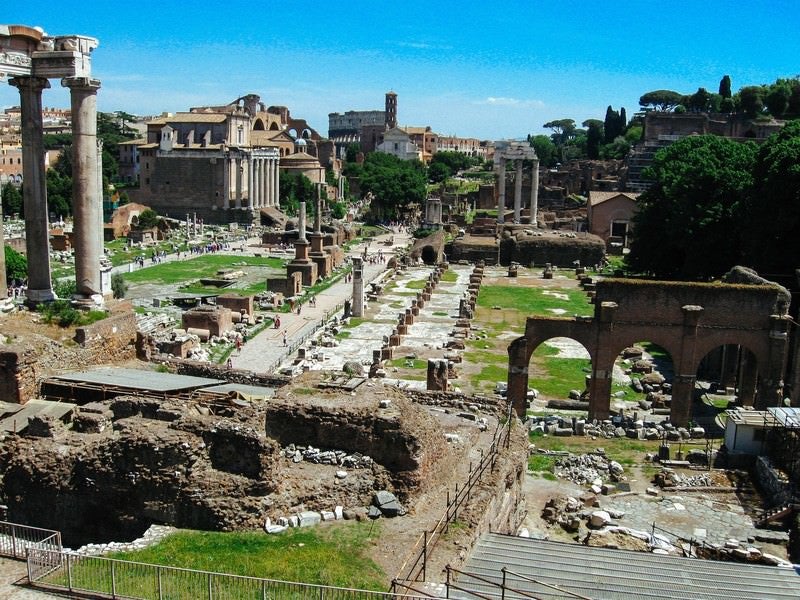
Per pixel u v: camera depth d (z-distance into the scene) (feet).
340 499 98.78
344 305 356.59
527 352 199.62
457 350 272.92
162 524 93.71
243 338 298.97
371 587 81.61
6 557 86.33
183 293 399.85
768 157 301.02
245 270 500.74
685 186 356.59
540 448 172.96
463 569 89.97
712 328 197.26
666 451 167.12
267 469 94.17
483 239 541.34
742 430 165.58
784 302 195.42
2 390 122.62
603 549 104.37
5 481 100.73
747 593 95.20
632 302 196.95
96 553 86.53
